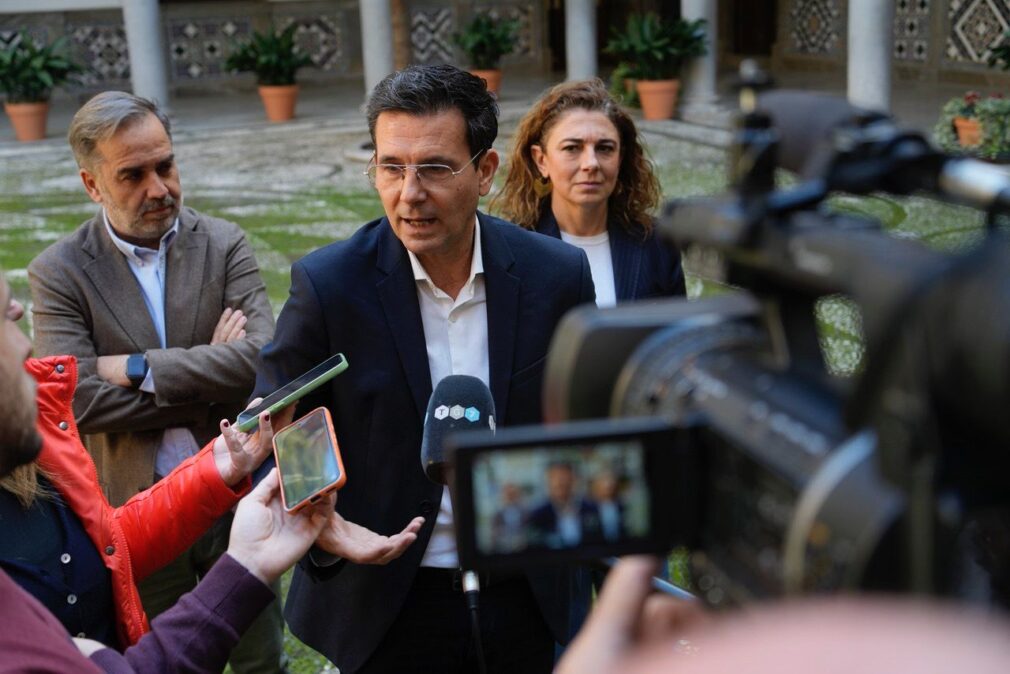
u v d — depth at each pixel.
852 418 0.78
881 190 0.98
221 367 3.02
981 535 0.85
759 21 18.78
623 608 1.01
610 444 1.00
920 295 0.67
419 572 2.41
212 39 18.33
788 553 0.82
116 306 3.07
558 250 2.52
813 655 0.38
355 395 2.38
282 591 4.14
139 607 2.13
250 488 2.24
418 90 2.26
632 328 1.14
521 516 1.00
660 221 1.10
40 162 13.53
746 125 1.02
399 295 2.39
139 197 3.00
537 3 19.22
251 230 9.81
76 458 2.04
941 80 16.05
